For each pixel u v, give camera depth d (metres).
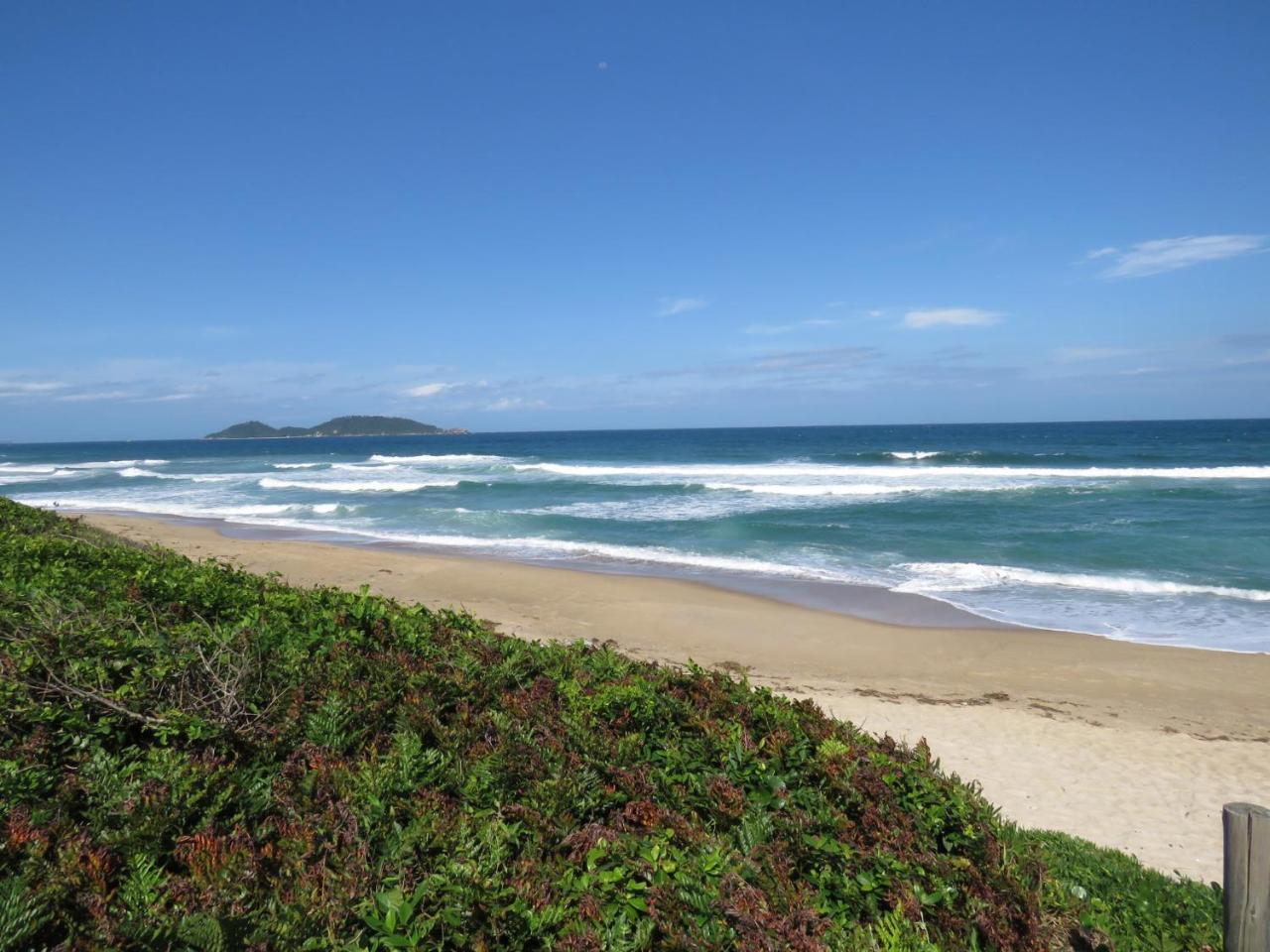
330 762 3.86
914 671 12.04
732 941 3.02
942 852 4.05
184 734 3.94
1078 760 8.61
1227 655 12.66
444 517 29.70
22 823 3.02
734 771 4.36
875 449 78.62
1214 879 6.04
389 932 2.75
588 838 3.54
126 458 99.19
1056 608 15.73
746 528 25.47
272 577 8.48
